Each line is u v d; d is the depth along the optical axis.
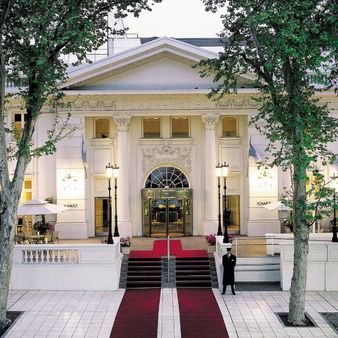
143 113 29.64
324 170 28.95
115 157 30.45
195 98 29.58
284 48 13.98
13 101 28.92
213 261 22.97
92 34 16.86
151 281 21.48
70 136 26.44
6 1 15.06
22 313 17.31
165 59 29.36
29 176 30.12
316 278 20.70
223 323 16.14
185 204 30.45
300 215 15.96
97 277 20.78
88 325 16.00
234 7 16.70
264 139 29.41
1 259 15.88
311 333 15.11
